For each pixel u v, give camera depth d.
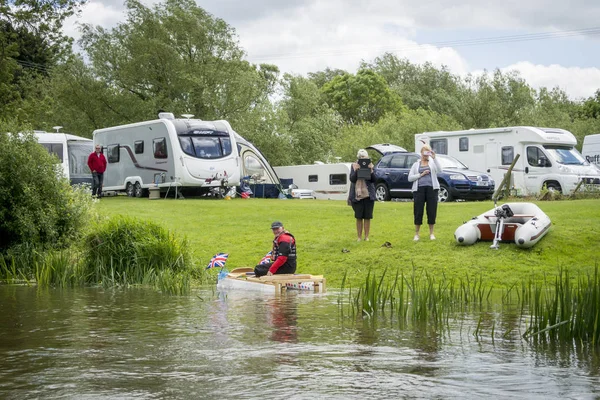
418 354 7.66
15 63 31.30
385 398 6.00
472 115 56.25
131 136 33.41
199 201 28.34
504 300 11.96
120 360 7.40
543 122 56.16
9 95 31.41
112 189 34.88
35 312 10.82
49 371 6.93
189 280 14.93
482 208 21.31
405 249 16.09
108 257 16.08
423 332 8.96
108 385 6.42
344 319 10.01
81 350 7.89
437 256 15.46
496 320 9.85
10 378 6.67
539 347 8.01
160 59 44.75
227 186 31.75
